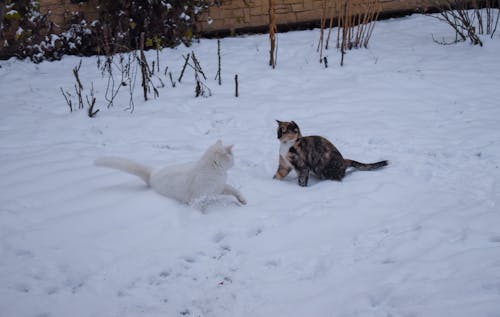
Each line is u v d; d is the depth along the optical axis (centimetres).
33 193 222
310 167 244
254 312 154
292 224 204
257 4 532
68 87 399
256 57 463
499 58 421
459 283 154
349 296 156
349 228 201
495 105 338
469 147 278
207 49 489
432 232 191
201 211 217
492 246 178
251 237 197
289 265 178
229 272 177
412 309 144
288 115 340
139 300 162
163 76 420
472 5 543
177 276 175
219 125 329
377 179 245
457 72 397
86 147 285
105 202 216
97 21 475
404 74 401
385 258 178
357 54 455
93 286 167
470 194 227
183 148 291
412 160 268
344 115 336
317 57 455
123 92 389
